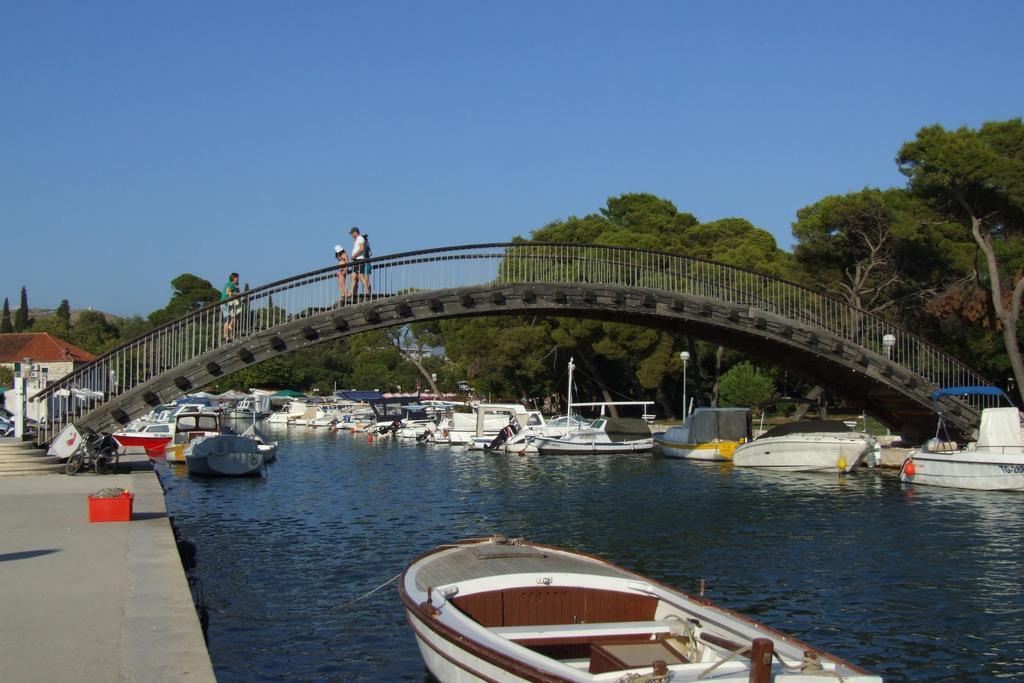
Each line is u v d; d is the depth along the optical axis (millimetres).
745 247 68438
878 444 42719
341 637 14914
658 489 35969
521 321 76750
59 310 162000
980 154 44156
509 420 63281
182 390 26125
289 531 25531
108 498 15906
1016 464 33125
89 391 25297
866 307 59250
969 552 21984
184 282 127312
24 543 13883
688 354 66188
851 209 56250
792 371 41469
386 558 21375
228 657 13930
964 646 14562
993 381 53469
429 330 110625
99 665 8148
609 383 79250
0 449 24422
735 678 8141
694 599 11172
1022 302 47656
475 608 11445
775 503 31219
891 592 17984
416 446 65625
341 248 29562
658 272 35375
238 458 40938
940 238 52125
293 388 131875
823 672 8125
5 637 9008
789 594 17859
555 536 24531
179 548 19797
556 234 78688
